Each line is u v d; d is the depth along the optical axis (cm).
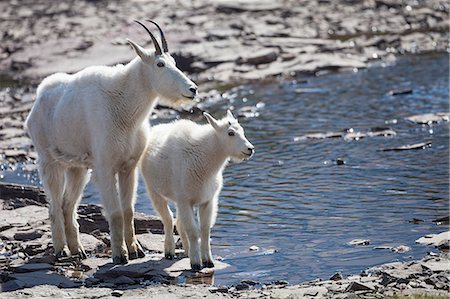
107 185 3569
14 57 10569
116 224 3569
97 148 3569
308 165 5400
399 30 11850
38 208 4478
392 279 3123
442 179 4884
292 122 6831
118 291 3111
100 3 14025
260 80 9000
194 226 3466
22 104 8131
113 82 3591
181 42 10594
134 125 3600
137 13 12700
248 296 3045
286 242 3888
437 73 8688
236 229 4134
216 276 3422
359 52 10231
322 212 4350
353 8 13200
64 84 3753
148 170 3584
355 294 2922
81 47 10681
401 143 5878
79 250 3762
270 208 4475
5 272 3509
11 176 5616
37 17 13025
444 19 12531
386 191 4688
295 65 9462
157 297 3030
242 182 5053
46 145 3759
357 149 5775
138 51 3569
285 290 3103
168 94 3566
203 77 9312
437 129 6272
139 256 3691
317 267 3509
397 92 7712
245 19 12006
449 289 3002
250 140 6256
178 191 3466
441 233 3803
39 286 3212
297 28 11669
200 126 3550
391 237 3869
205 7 12850
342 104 7444
